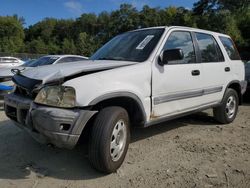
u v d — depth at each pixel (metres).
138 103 4.08
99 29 90.81
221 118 6.18
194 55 5.20
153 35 4.74
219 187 3.58
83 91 3.52
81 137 4.06
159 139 5.24
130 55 4.55
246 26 45.09
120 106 4.10
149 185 3.60
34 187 3.52
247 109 8.13
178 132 5.67
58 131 3.45
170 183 3.66
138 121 4.27
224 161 4.32
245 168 4.10
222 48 6.04
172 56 4.30
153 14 72.56
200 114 7.11
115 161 3.84
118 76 3.87
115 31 76.81
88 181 3.68
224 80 5.93
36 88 3.71
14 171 3.91
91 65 4.05
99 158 3.63
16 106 3.90
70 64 4.23
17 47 72.25
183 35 5.08
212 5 48.19
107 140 3.63
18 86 4.08
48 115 3.46
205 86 5.38
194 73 5.05
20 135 5.27
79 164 4.15
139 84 4.10
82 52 68.75
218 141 5.19
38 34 93.38
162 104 4.50
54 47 72.94
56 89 3.55
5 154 4.45
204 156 4.50
